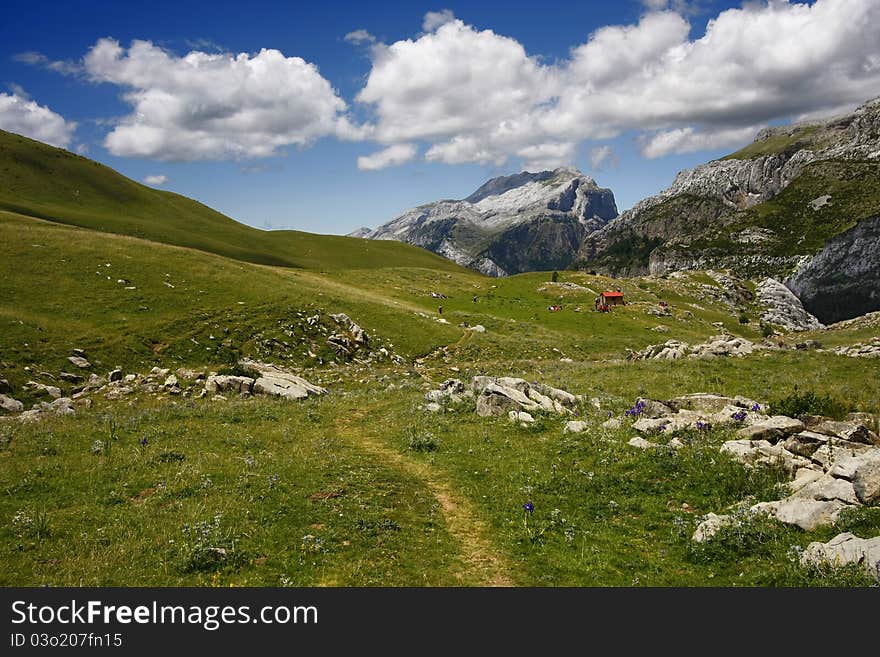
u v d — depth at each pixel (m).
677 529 13.68
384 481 17.88
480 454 20.66
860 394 25.94
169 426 24.33
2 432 22.22
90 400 35.91
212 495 15.70
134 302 56.28
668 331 98.81
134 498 15.64
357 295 86.12
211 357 50.22
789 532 12.47
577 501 15.92
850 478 13.37
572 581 11.77
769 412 22.23
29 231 67.44
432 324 75.69
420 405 29.64
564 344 78.25
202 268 70.88
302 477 17.83
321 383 46.59
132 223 140.25
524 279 141.88
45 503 14.90
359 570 11.99
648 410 23.72
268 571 11.81
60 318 49.34
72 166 169.50
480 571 12.27
